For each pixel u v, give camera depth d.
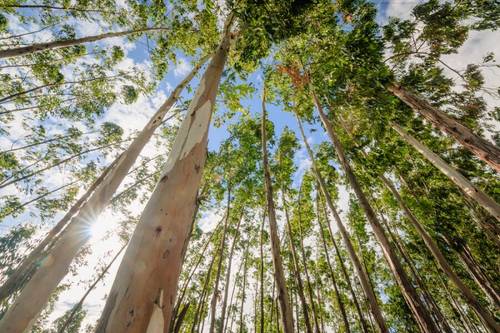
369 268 14.90
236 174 11.61
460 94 8.20
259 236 15.66
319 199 14.23
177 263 1.23
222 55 3.10
